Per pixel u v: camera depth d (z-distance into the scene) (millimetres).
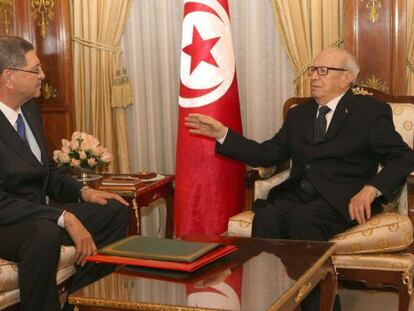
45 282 2363
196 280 1947
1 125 2682
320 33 3809
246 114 4105
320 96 3020
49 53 4109
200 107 3395
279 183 3188
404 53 3592
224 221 3434
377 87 3645
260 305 1734
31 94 2752
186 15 3443
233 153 3096
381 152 2912
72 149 3369
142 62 4238
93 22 4094
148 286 1896
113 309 1789
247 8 4012
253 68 4039
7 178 2641
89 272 2555
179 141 3469
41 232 2377
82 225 2605
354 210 2721
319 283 2432
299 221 2754
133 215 3178
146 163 4336
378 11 3602
